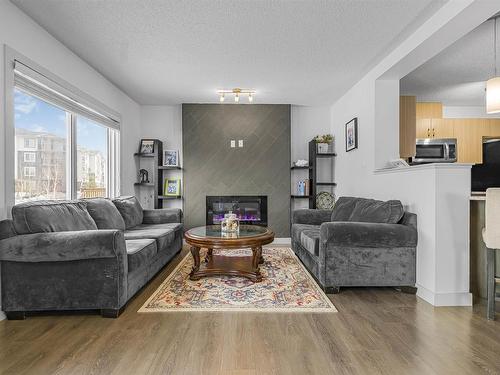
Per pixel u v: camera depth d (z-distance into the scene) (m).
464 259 2.66
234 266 3.46
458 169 2.67
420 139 5.27
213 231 3.60
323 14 2.67
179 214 4.67
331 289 2.90
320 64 3.78
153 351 1.87
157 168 5.43
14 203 2.53
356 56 3.53
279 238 5.66
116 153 4.78
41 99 2.99
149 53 3.46
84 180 3.97
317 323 2.26
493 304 2.33
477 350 1.89
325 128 5.89
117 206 4.00
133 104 5.40
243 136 5.64
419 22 2.79
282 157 5.66
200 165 5.61
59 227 2.59
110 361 1.76
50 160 3.24
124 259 2.45
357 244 2.84
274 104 5.66
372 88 3.93
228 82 4.45
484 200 2.73
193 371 1.66
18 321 2.31
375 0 2.47
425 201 2.80
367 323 2.26
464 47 3.49
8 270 2.33
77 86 3.54
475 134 5.51
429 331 2.14
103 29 2.94
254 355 1.82
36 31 2.82
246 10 2.61
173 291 2.93
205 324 2.24
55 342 1.98
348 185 4.94
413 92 5.22
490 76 4.45
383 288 3.08
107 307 2.36
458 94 5.34
